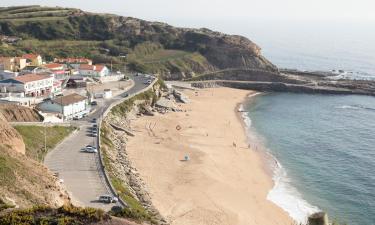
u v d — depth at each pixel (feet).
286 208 264.93
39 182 171.83
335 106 595.06
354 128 476.95
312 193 291.17
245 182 301.63
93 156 273.75
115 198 210.38
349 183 311.68
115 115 404.16
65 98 375.04
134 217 156.76
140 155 330.13
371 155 380.58
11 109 319.06
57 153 274.77
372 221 254.06
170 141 379.96
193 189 277.64
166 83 649.61
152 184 276.21
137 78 588.91
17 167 171.01
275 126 475.31
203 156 345.92
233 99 623.77
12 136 211.61
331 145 408.05
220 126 457.68
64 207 124.16
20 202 149.48
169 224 216.33
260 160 353.72
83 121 355.36
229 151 370.53
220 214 247.29
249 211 256.32
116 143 337.72
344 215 259.39
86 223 117.91
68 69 546.67
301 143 411.75
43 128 302.66
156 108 499.92
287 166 343.26
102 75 551.18
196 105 557.33
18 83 404.57
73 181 232.12
